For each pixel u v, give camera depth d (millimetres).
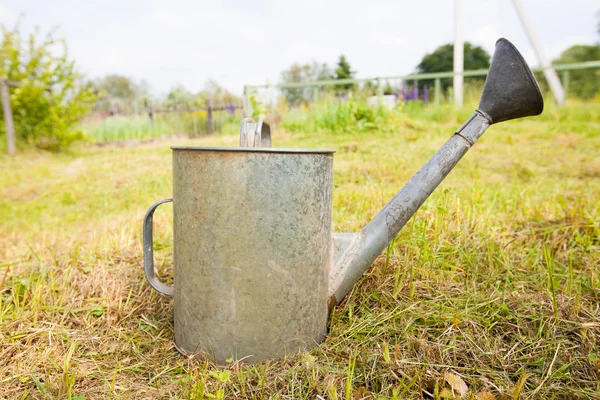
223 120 8836
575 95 9047
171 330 1625
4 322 1557
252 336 1317
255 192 1242
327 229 1415
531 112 1402
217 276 1296
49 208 3758
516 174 3891
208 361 1354
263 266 1279
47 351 1423
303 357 1327
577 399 1145
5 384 1283
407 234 1979
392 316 1539
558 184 3512
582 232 2264
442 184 3463
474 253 1971
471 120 1457
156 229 2605
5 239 2969
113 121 8922
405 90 7816
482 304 1559
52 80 6840
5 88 6145
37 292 1703
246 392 1225
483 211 2469
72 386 1246
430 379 1208
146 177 4496
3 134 6625
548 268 1715
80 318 1666
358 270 1528
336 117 6438
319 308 1418
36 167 5359
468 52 17812
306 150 1274
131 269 2025
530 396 1159
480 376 1252
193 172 1288
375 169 4016
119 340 1540
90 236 2582
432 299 1644
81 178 4684
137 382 1306
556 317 1462
